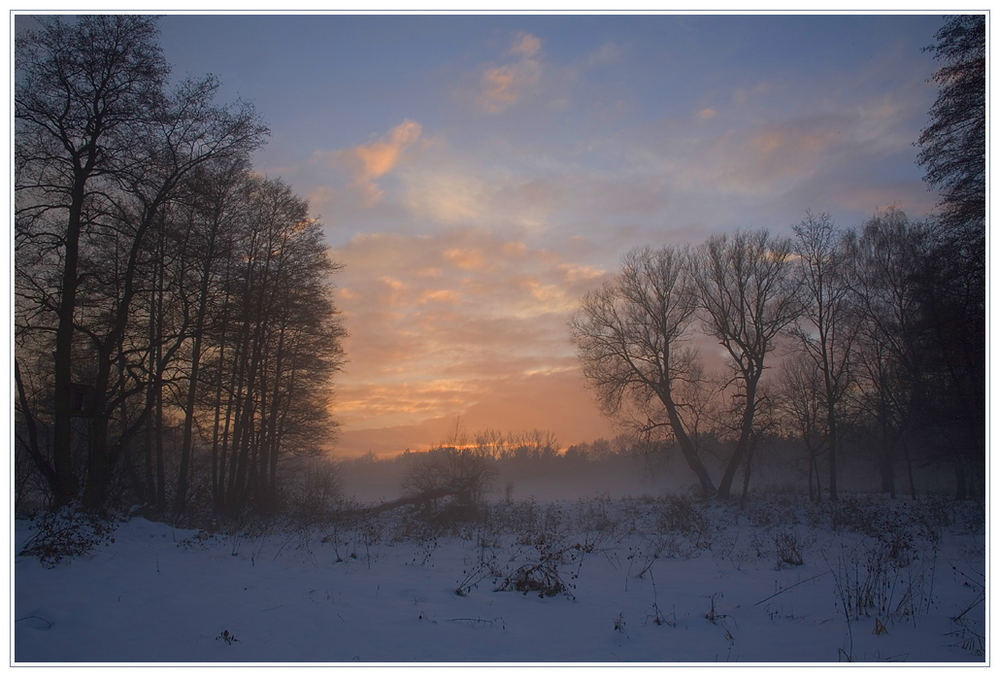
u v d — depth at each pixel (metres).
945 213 18.70
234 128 18.80
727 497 31.62
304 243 26.23
